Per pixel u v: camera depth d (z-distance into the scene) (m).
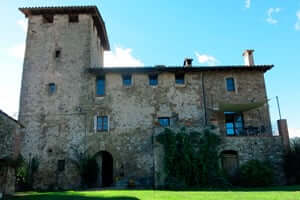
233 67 21.55
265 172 16.95
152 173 19.11
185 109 21.00
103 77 21.84
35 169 19.33
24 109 20.83
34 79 21.58
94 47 24.16
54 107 20.83
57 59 22.09
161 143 17.77
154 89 21.45
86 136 20.12
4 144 13.47
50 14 23.62
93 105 20.91
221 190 14.29
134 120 20.56
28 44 22.59
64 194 13.19
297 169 17.17
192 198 10.52
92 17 23.83
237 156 18.22
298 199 9.46
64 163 19.53
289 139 18.41
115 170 19.28
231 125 21.41
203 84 21.69
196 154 17.45
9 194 13.54
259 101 21.30
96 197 11.44
